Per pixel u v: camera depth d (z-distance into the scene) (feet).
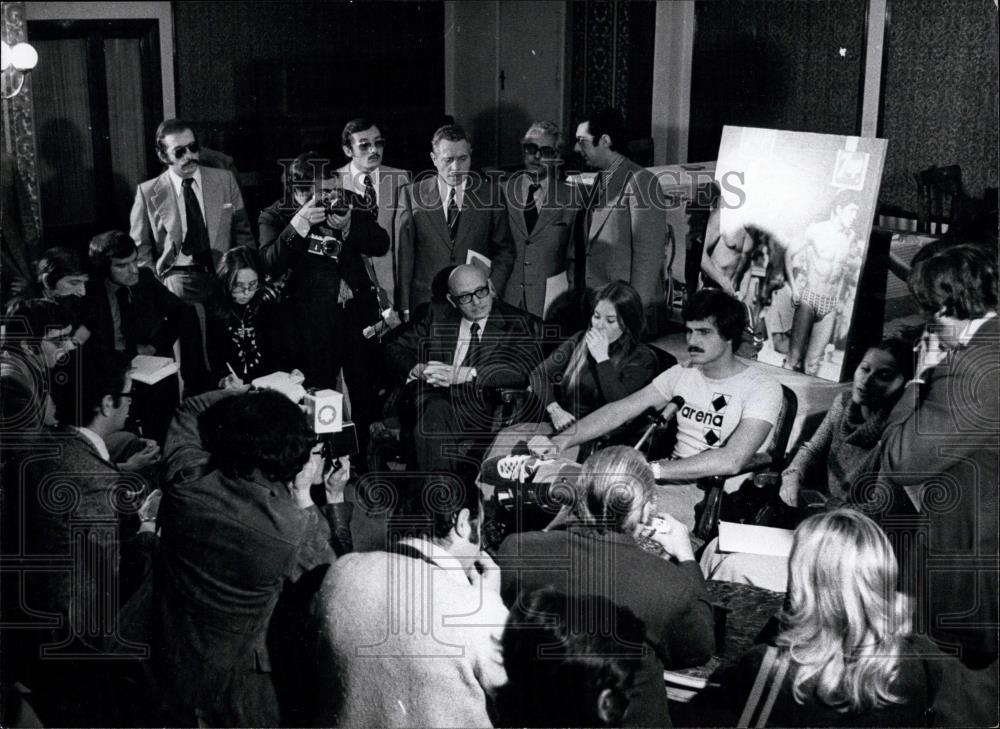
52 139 16.58
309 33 18.80
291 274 15.87
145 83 17.42
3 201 15.90
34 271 15.76
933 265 14.33
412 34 19.84
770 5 19.42
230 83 18.22
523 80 20.75
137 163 17.52
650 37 20.47
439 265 15.94
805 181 16.06
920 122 18.16
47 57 16.47
